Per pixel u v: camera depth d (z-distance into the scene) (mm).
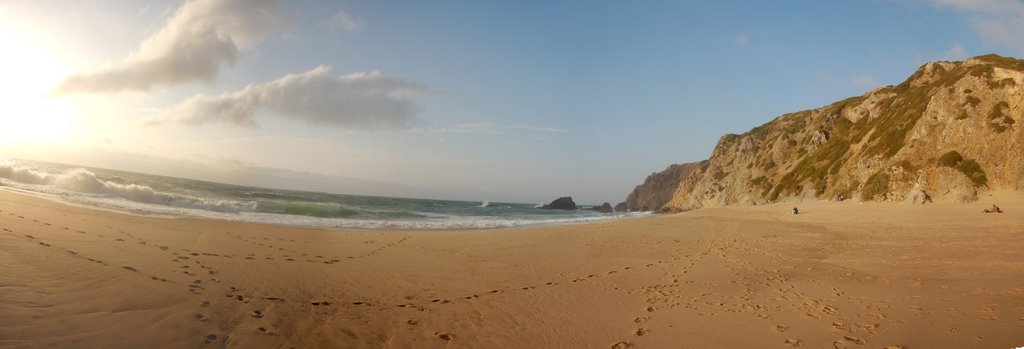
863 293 8594
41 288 5949
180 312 5992
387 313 7223
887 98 52625
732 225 25062
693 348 5973
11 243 7992
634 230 22141
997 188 30016
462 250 14430
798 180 54281
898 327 6395
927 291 8508
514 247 15500
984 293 8086
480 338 6285
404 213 35250
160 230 12734
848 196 42312
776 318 7195
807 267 12023
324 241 14438
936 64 50531
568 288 9609
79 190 23812
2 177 24297
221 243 11812
